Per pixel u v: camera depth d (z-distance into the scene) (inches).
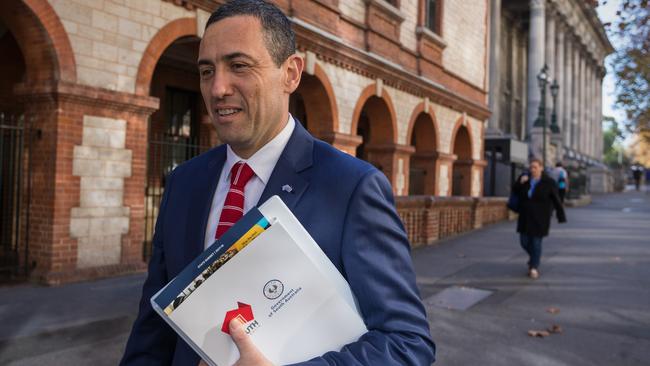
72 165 251.1
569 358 172.2
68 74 247.0
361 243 47.1
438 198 443.5
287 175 50.9
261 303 41.7
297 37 401.7
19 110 329.1
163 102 437.1
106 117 264.8
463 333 196.4
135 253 281.3
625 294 258.2
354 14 484.7
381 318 44.9
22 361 154.6
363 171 50.4
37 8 234.4
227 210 51.9
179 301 41.1
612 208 870.4
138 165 281.4
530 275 298.0
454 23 696.4
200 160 61.1
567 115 1706.4
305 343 42.2
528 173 300.2
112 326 184.9
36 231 250.8
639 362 169.5
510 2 1406.3
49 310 195.3
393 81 542.0
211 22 50.2
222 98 49.0
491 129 990.4
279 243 42.1
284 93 52.8
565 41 1726.1
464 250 396.2
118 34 270.2
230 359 41.3
